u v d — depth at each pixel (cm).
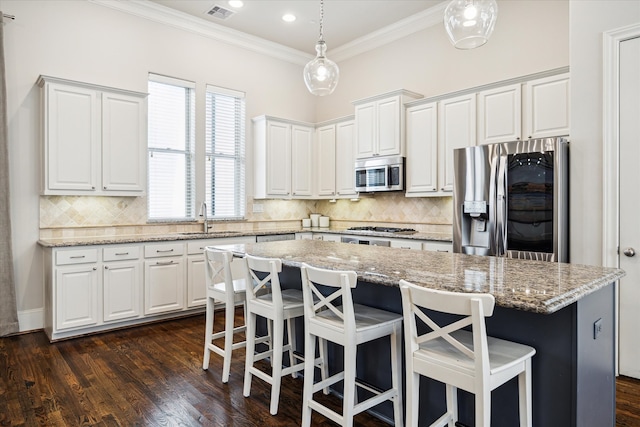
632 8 272
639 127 271
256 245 317
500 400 177
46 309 374
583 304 159
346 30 513
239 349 333
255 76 549
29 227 379
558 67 355
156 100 464
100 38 418
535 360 164
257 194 541
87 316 361
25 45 375
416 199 484
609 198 281
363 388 228
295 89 596
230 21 487
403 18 481
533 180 303
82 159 379
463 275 179
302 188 565
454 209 353
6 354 319
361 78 557
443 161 418
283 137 544
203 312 445
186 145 488
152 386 262
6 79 365
